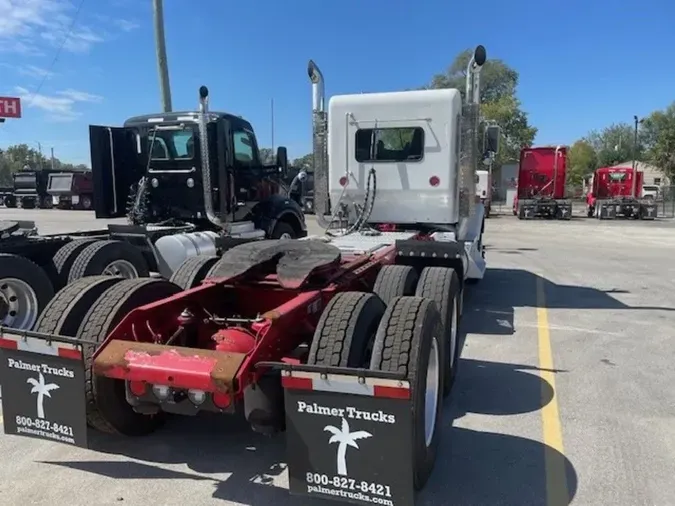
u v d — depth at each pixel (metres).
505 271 11.70
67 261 6.40
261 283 4.15
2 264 5.36
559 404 4.53
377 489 2.66
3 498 3.17
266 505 3.12
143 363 3.00
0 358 3.31
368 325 3.23
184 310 3.69
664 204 35.22
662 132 51.47
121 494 3.22
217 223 8.81
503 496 3.21
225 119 8.85
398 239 6.45
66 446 3.80
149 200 9.23
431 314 3.22
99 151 8.97
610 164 82.88
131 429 3.73
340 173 7.84
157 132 8.95
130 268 6.96
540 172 30.14
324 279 4.23
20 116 22.56
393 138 7.56
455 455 3.68
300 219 10.84
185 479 3.39
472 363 5.59
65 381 3.16
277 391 3.08
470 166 7.55
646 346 6.16
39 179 39.09
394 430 2.60
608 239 18.91
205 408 2.94
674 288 9.72
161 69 13.07
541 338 6.48
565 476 3.42
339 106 7.70
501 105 48.41
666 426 4.11
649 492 3.25
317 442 2.73
